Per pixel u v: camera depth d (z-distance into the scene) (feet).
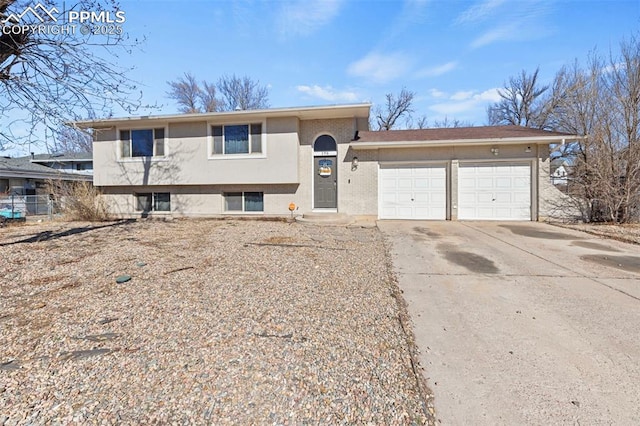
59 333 9.20
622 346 8.86
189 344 8.55
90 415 5.91
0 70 19.30
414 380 7.25
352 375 7.30
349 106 33.47
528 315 10.99
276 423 5.77
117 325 9.71
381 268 16.44
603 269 16.58
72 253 19.30
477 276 15.51
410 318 10.75
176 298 11.93
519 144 34.24
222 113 35.73
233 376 7.14
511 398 6.74
